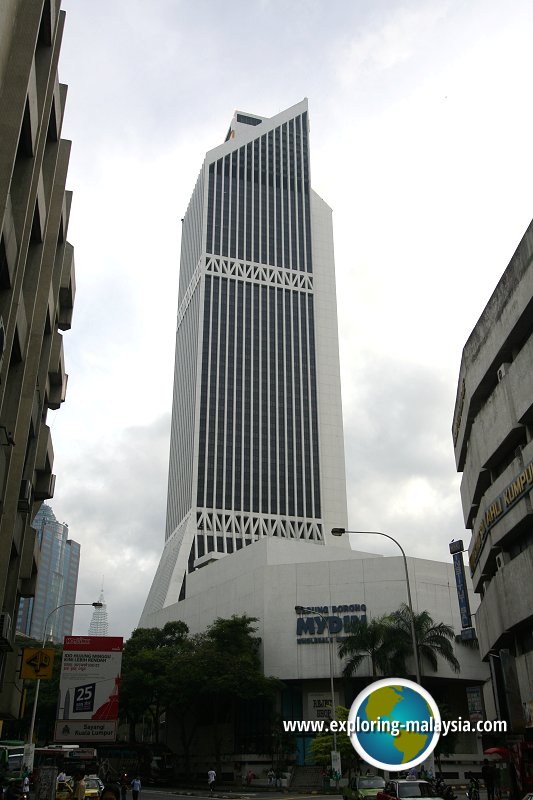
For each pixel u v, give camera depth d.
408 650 70.50
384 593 82.88
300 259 189.12
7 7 22.59
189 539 153.12
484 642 45.12
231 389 169.38
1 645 31.50
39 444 39.06
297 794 56.44
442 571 86.06
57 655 83.31
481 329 39.22
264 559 94.88
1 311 24.97
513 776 25.33
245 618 83.44
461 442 45.91
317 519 163.25
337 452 171.38
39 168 28.81
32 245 31.17
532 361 32.66
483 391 40.47
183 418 176.25
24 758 42.41
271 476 164.12
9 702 34.88
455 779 70.44
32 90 25.53
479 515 43.06
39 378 38.38
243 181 193.88
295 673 81.06
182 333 190.88
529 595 33.56
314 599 84.56
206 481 159.75
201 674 73.12
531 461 32.97
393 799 26.28
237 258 183.50
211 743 87.44
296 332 180.12
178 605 113.00
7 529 30.97
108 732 32.56
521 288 33.28
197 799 48.69
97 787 37.94
